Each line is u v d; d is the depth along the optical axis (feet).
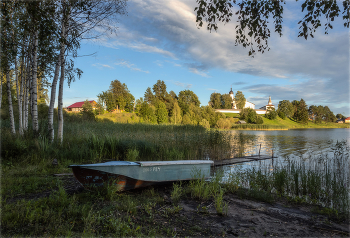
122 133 44.45
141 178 16.21
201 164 20.22
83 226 9.73
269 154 47.37
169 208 12.91
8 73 33.35
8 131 32.53
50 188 15.20
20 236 8.36
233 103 442.50
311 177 20.22
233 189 18.88
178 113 197.77
